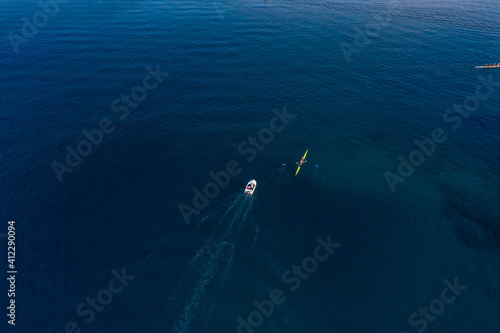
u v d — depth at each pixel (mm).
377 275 53562
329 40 131625
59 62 107562
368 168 73438
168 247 55844
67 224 59281
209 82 101562
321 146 79188
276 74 107438
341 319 48031
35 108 86750
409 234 59812
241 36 131750
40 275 52062
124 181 67750
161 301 49031
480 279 53062
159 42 123500
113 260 54188
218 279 51719
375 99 96438
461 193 67812
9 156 71938
